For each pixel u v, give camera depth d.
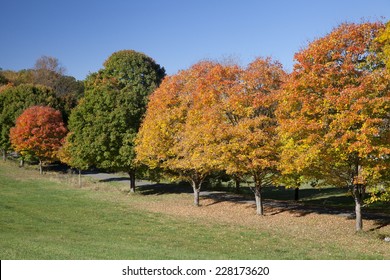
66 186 45.16
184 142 29.59
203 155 28.48
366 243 19.98
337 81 20.52
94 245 17.41
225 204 33.72
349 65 20.00
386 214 27.97
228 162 26.44
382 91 19.84
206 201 35.53
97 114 39.75
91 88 49.59
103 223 25.70
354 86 20.19
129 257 14.52
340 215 27.81
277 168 25.33
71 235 20.97
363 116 19.11
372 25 20.98
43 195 38.38
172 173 38.59
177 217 28.22
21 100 65.88
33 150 52.41
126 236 21.31
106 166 39.00
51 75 102.38
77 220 26.61
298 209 30.73
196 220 27.06
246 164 26.80
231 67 28.94
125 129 39.12
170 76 33.50
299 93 20.95
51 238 19.25
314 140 20.77
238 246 19.20
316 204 33.94
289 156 23.03
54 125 52.59
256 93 25.55
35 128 51.53
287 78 24.03
